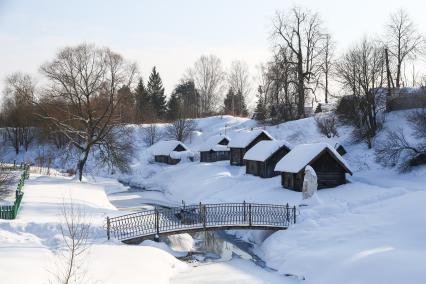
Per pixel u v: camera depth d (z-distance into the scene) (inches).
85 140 2239.2
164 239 1074.7
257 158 1943.9
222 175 2153.1
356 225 991.0
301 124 2763.3
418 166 1720.0
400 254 751.7
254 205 1179.3
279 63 2829.7
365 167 1905.8
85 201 1408.7
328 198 1386.6
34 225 925.8
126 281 695.1
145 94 4694.9
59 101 2128.4
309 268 837.8
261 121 3346.5
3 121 3740.2
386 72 2274.9
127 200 1975.9
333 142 2266.2
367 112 2117.4
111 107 2050.9
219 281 819.4
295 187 1556.3
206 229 1059.9
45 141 2903.5
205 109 4731.8
